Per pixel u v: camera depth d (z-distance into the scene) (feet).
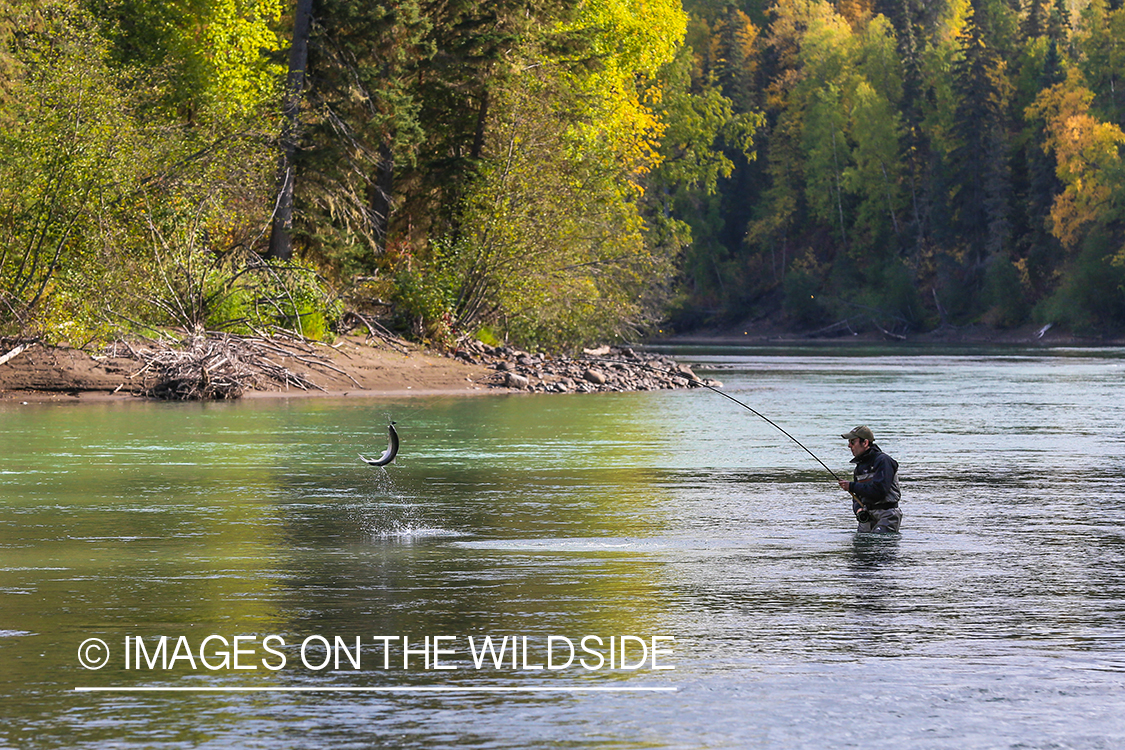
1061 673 84.89
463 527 152.46
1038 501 176.96
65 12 426.10
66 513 164.45
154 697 79.82
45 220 387.34
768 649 91.40
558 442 266.36
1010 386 492.54
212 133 434.30
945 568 124.47
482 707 77.66
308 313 462.19
